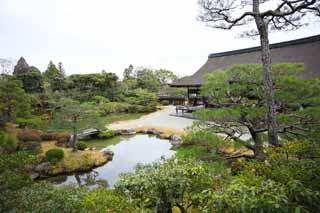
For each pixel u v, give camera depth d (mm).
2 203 2076
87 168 7602
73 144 8984
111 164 8062
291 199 1376
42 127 10125
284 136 4344
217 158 4203
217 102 5125
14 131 9578
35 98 14805
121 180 2926
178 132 11078
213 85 5008
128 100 21031
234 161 4113
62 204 2348
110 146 10188
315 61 8922
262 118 4551
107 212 2822
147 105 20469
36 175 6641
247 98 5012
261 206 1229
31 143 8188
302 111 4137
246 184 1505
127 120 15844
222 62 14688
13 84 9977
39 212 2115
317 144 2129
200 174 2719
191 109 15102
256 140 4527
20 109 10141
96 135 11750
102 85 21125
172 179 2619
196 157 4066
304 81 4312
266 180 1569
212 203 1616
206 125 4648
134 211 2707
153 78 31156
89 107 9703
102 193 3195
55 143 9992
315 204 1372
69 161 7629
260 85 4727
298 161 1836
